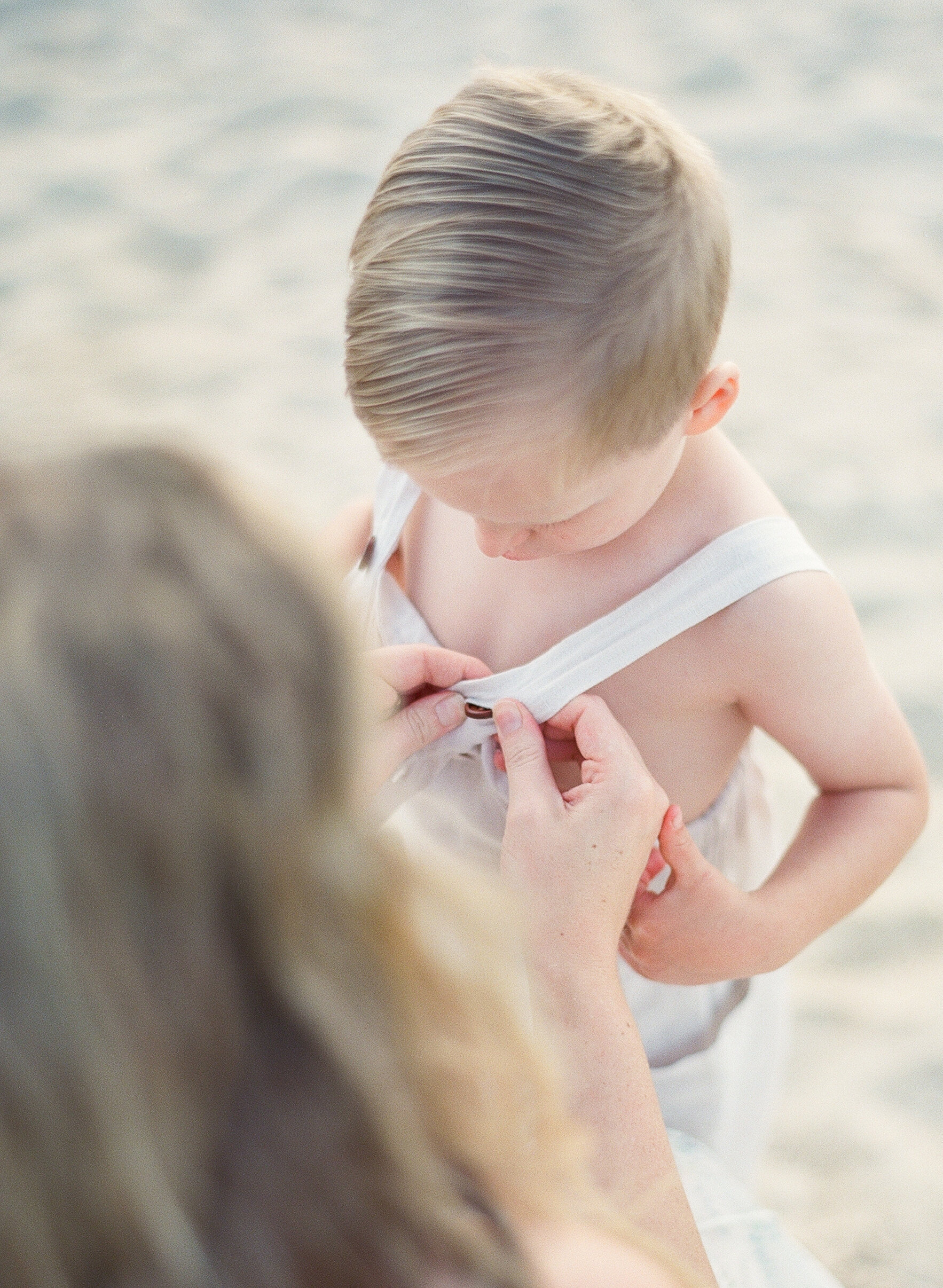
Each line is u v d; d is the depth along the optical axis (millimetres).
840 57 5098
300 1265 511
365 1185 519
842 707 1202
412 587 1415
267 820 468
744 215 4191
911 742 1277
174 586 469
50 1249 471
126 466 502
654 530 1205
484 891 621
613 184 1007
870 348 3584
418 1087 555
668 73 5066
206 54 5359
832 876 1240
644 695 1222
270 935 482
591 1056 1015
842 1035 2006
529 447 1000
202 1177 494
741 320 3744
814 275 3906
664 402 1029
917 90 4816
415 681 1255
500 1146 605
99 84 5125
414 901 574
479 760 1288
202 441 540
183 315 3736
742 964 1225
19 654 447
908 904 2186
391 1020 541
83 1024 450
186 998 468
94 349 3545
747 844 1386
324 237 4090
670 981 1255
